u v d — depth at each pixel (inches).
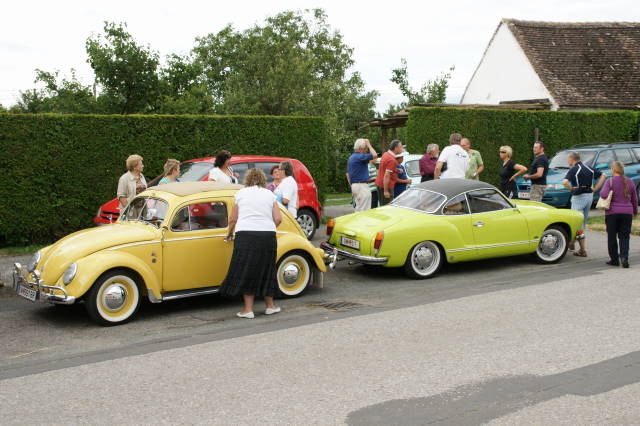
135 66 856.9
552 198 639.8
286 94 1422.2
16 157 462.9
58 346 237.5
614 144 715.4
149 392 185.8
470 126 713.0
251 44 1806.1
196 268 286.7
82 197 493.0
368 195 455.2
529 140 759.1
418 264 356.8
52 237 490.9
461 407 170.4
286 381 193.0
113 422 164.1
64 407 175.2
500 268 389.4
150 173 524.4
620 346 223.9
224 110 1346.0
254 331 253.4
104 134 499.2
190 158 542.3
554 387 184.7
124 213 309.6
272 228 273.9
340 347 228.1
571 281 343.0
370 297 315.3
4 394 186.2
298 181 495.8
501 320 262.4
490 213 373.7
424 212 364.5
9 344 241.1
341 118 1524.4
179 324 268.5
